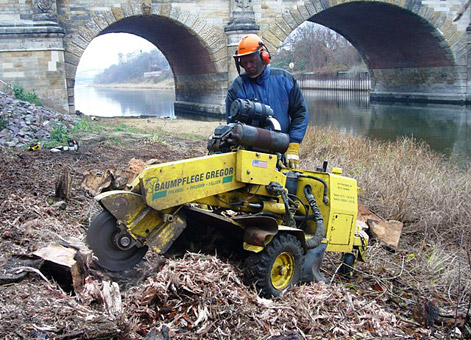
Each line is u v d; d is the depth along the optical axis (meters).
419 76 41.16
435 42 36.50
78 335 3.19
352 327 4.23
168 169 4.07
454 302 5.43
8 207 6.26
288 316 4.14
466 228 7.97
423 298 5.10
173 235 4.26
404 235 8.09
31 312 3.38
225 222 4.48
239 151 4.48
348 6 33.56
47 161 10.52
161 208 4.06
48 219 5.98
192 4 28.19
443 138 22.09
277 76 5.24
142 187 3.97
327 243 5.16
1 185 7.80
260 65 5.10
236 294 4.09
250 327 3.85
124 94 73.69
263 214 4.72
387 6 33.19
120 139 14.62
